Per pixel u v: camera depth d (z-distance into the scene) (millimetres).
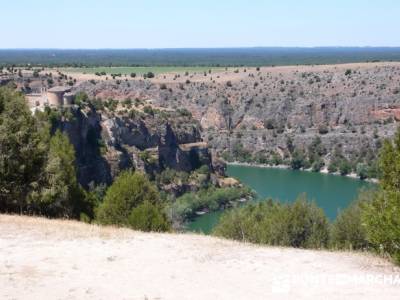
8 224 27203
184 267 20578
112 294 17422
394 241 20875
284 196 138625
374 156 185625
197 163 147250
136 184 40562
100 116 121125
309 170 188500
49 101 114562
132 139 127438
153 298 17062
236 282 18766
